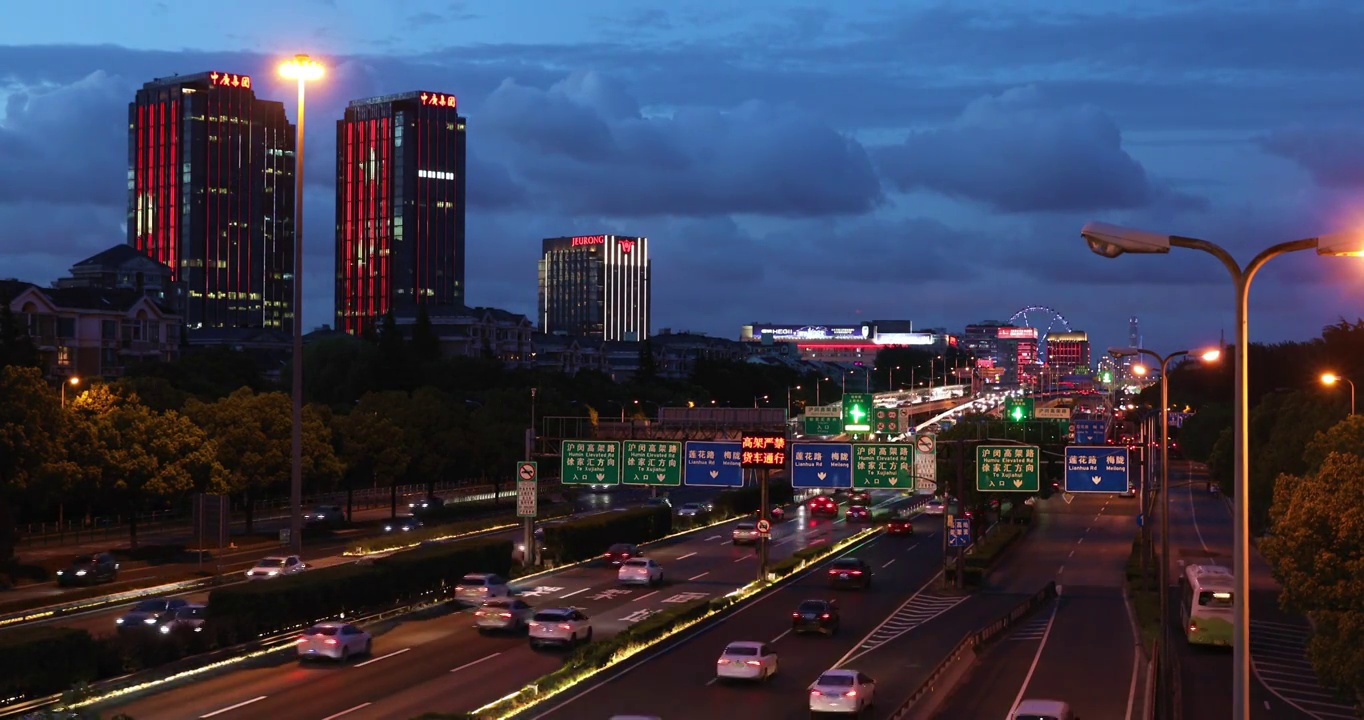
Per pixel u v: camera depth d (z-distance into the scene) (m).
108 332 156.38
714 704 45.62
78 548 89.00
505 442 131.62
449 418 126.62
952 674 50.78
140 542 93.38
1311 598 38.59
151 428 87.31
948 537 81.81
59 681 44.50
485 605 60.50
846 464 77.06
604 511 131.12
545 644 56.19
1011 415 118.00
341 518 110.56
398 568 67.94
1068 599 78.75
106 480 82.81
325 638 51.94
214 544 91.25
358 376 166.88
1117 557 100.56
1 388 75.44
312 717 41.69
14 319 121.25
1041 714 37.50
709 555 97.31
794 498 151.50
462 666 51.75
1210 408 171.88
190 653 52.03
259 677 48.94
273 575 69.31
